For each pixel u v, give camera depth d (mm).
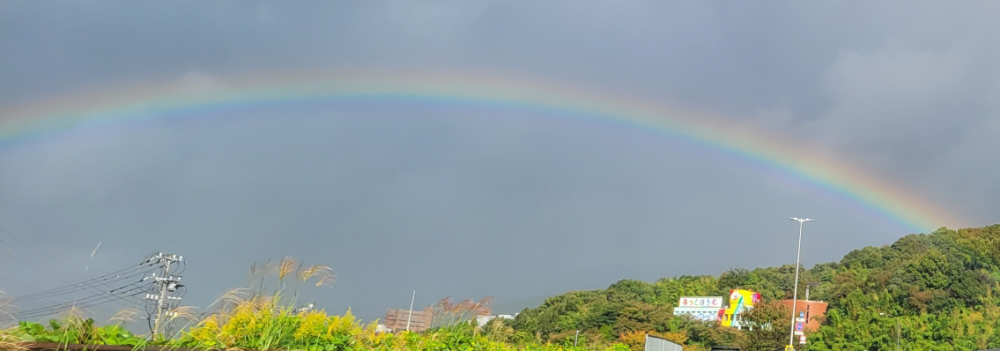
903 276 73312
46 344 5898
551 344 17734
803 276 108625
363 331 9695
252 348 7781
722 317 82125
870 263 98562
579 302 82500
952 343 59438
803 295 95250
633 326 71375
